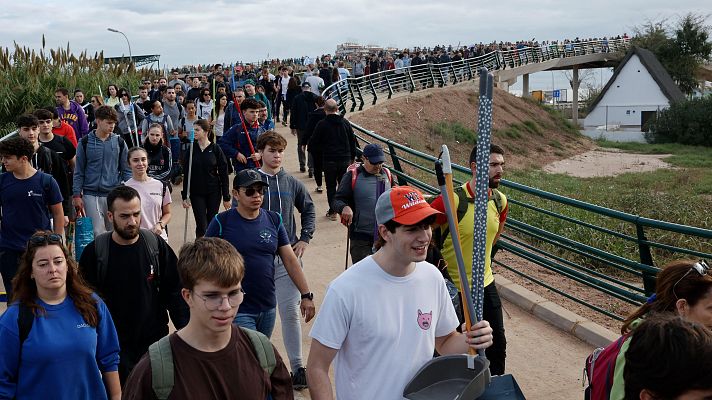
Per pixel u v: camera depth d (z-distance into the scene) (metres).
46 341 3.84
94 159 8.30
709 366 2.17
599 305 8.15
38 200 6.61
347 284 3.22
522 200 16.12
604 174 36.41
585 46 65.25
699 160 41.38
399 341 3.22
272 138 6.07
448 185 3.20
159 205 7.11
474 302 3.26
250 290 5.02
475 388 3.07
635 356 2.31
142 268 4.60
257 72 36.16
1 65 20.05
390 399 3.21
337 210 6.82
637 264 6.78
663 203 18.31
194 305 2.90
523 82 58.34
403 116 33.25
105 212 8.40
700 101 50.22
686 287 3.40
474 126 37.22
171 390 2.84
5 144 6.47
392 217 3.14
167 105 15.81
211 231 5.06
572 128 48.66
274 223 5.16
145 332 4.64
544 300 7.79
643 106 56.28
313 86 24.84
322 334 3.21
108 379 4.15
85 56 22.75
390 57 40.00
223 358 2.94
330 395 3.19
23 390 3.85
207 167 8.95
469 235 5.02
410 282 3.27
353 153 11.88
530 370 6.33
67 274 3.96
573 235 12.39
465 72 43.84
